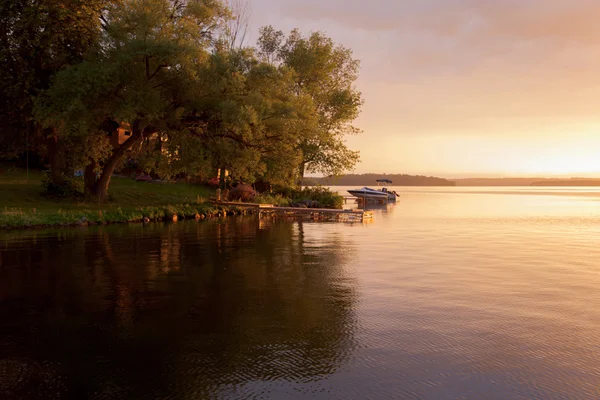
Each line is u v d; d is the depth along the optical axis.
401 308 9.28
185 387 5.74
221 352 6.88
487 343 7.29
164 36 26.50
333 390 5.66
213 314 8.81
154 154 32.25
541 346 7.17
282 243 19.44
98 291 10.58
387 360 6.60
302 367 6.34
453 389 5.70
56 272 12.70
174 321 8.36
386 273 12.88
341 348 7.05
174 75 26.98
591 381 5.95
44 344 7.18
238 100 27.89
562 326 8.14
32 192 30.97
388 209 49.59
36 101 25.16
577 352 6.93
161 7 27.17
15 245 17.64
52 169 31.84
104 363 6.46
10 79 26.28
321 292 10.58
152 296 10.15
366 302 9.72
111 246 17.69
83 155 30.44
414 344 7.23
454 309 9.20
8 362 6.48
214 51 32.25
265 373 6.15
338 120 48.41
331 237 21.92
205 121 28.77
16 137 32.28
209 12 30.64
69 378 5.98
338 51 49.69
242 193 44.47
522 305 9.53
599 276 12.56
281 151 31.58
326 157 47.12
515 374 6.14
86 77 23.94
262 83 29.00
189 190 44.47
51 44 26.77
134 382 5.87
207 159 30.34
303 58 47.03
